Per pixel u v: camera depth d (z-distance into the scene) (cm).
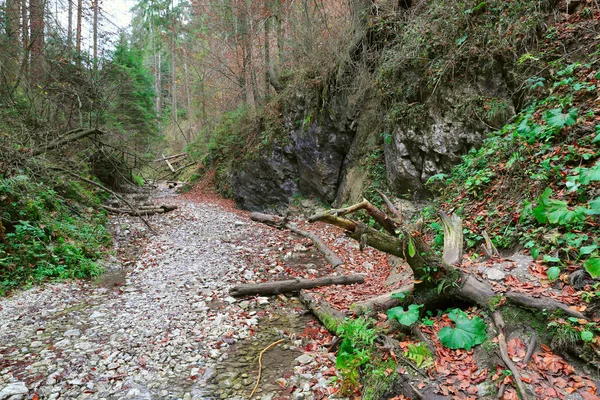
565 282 308
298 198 1159
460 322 302
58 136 984
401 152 757
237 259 724
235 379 332
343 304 470
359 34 923
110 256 715
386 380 272
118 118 1648
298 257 729
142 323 448
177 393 311
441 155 689
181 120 3098
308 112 1079
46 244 636
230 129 1545
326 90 1022
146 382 329
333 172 1044
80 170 1136
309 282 550
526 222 410
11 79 1016
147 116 1892
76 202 916
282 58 1298
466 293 331
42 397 305
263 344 399
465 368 273
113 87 1276
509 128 557
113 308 497
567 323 265
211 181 1709
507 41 604
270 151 1216
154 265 689
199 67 2198
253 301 518
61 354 375
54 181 877
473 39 653
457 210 552
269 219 812
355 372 287
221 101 1927
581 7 549
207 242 859
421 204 738
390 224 370
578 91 476
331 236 861
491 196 507
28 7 1001
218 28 1603
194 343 399
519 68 589
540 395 233
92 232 776
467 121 649
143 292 555
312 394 300
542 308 283
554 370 250
